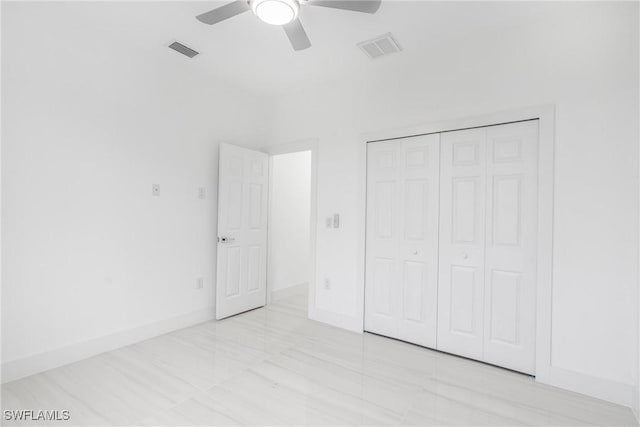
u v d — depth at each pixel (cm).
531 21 235
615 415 189
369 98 316
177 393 206
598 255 209
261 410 190
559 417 187
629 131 201
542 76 230
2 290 215
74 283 248
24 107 223
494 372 239
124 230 277
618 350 202
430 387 218
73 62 246
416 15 232
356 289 320
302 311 382
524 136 239
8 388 210
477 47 258
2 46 214
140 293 288
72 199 246
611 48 207
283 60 305
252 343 287
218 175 353
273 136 396
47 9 230
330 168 342
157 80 299
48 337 235
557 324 221
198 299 337
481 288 255
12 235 219
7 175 216
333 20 239
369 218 316
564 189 220
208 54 296
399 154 298
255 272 388
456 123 266
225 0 221
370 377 230
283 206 443
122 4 226
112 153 269
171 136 310
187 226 325
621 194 203
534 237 234
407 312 292
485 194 254
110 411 187
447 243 271
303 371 238
